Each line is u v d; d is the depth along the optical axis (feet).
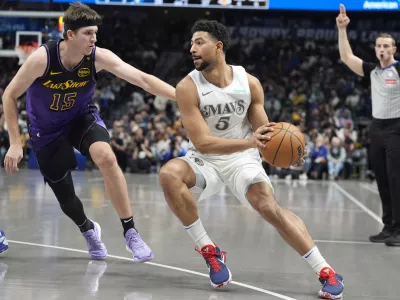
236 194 12.61
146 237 18.38
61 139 14.17
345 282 13.02
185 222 12.16
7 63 69.62
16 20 43.45
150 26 76.74
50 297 10.87
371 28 72.90
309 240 11.82
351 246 17.88
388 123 18.51
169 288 11.95
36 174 45.39
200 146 11.84
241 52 75.72
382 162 18.78
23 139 54.34
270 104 64.75
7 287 11.53
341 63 73.46
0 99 64.44
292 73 72.49
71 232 18.72
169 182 12.03
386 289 12.43
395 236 18.20
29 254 15.05
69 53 12.89
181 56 76.02
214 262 12.04
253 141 11.41
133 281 12.44
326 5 49.16
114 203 13.56
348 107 65.82
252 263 14.71
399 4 48.49
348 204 31.01
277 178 52.08
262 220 23.02
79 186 36.60
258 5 48.73
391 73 18.29
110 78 68.03
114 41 76.23
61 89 13.28
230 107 12.19
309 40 75.82
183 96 12.01
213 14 74.38
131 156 51.75
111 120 62.39
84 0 48.49
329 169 51.31
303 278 13.12
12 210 23.99
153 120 57.11
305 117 63.10
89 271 13.24
